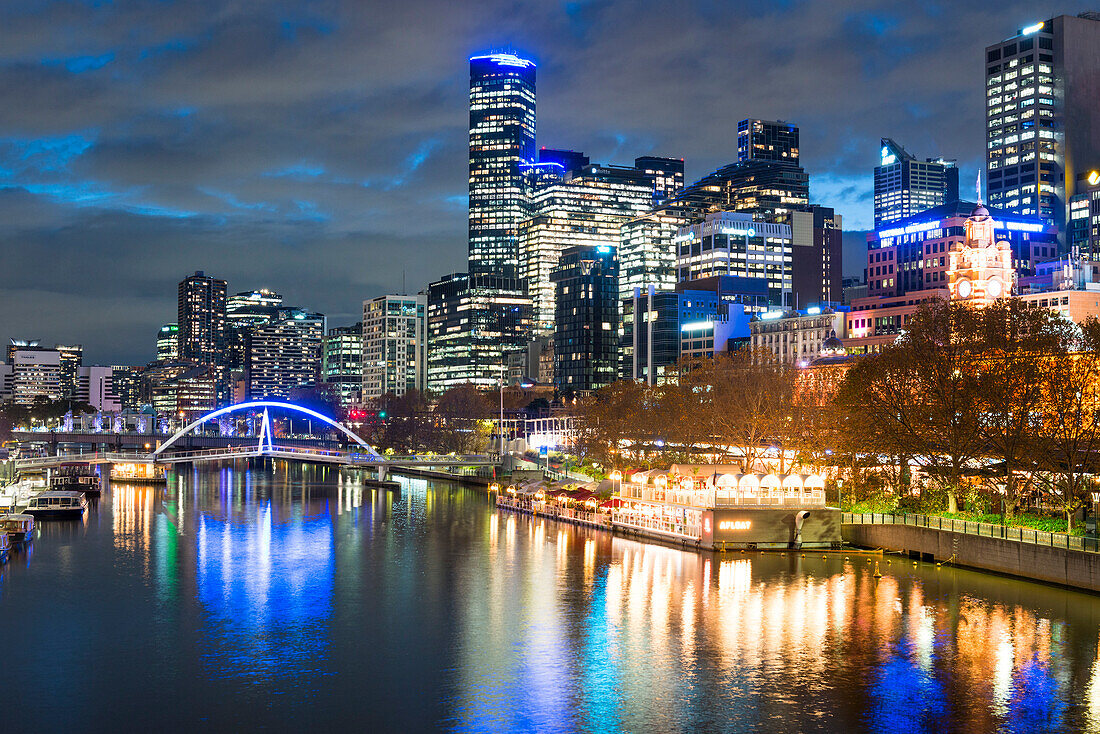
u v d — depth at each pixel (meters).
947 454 131.88
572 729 71.38
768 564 122.31
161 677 82.44
